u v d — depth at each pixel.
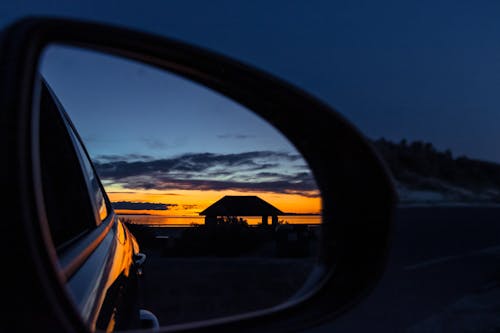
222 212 14.46
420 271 9.29
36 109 1.63
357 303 1.71
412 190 43.81
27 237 0.94
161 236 14.09
